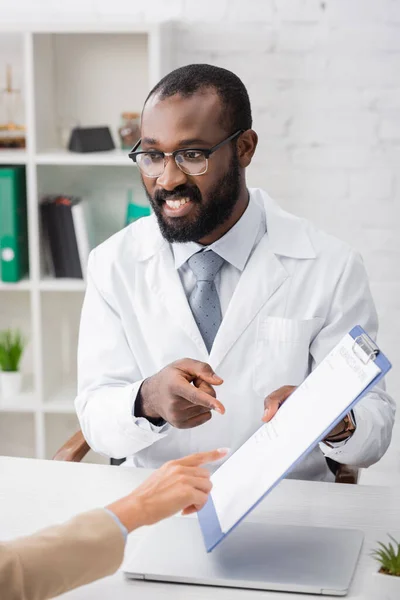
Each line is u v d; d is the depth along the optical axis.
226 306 2.01
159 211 1.87
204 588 1.36
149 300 2.02
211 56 3.15
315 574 1.37
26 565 1.15
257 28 3.12
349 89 3.14
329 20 3.09
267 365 1.96
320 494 1.70
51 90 3.16
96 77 3.18
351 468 1.91
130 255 2.07
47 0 3.16
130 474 1.77
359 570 1.41
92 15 3.16
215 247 1.97
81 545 1.19
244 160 1.95
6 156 3.03
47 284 3.11
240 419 1.96
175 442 1.96
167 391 1.66
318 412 1.38
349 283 2.01
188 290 2.02
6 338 3.26
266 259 2.00
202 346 1.97
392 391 3.32
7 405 3.18
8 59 3.18
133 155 1.86
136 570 1.38
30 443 3.51
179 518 1.58
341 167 3.20
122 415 1.82
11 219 3.07
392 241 3.24
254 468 1.43
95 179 3.26
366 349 1.35
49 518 1.59
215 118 1.83
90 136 3.08
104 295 2.06
